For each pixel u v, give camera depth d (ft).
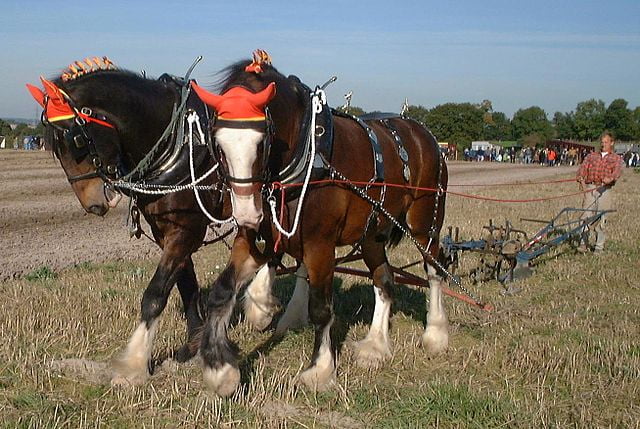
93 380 17.03
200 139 17.25
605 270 32.40
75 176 16.48
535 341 21.09
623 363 19.20
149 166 17.06
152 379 17.12
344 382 17.30
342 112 18.45
